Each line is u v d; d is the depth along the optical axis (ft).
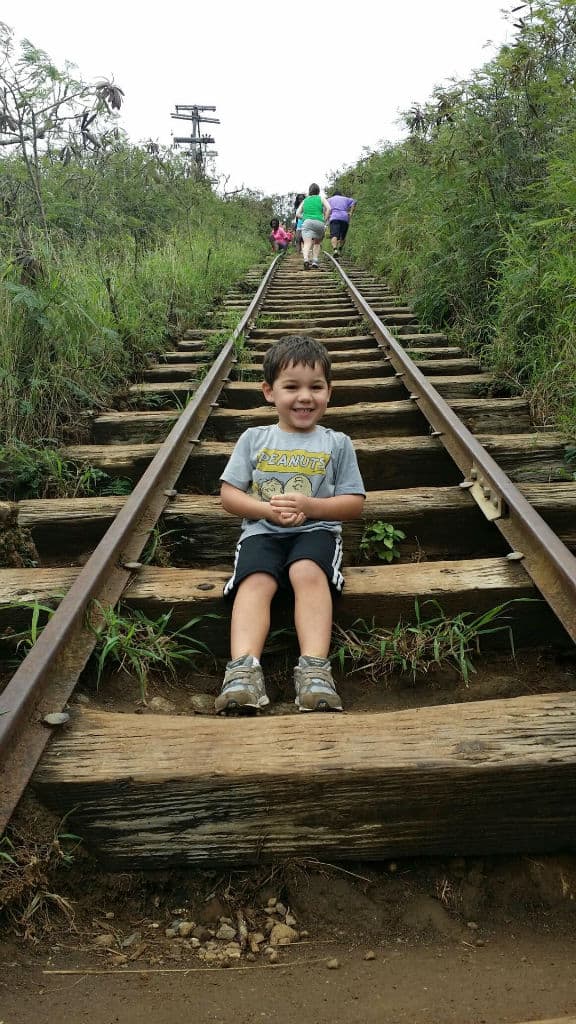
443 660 8.80
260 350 23.17
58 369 15.96
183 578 9.63
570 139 21.77
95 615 8.55
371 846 6.34
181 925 5.84
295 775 6.21
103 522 11.37
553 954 5.48
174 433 13.58
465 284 24.79
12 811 5.90
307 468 9.65
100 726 6.91
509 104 25.39
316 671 7.72
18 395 14.83
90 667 8.45
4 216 22.67
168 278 28.48
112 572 9.48
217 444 14.40
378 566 9.85
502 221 23.77
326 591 8.59
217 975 5.28
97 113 27.02
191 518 11.40
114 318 20.75
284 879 6.23
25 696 6.68
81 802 6.21
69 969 5.27
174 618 9.16
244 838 6.28
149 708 8.04
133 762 6.38
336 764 6.28
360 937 5.73
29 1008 4.80
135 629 8.61
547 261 18.45
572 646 9.11
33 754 6.38
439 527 11.50
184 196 49.06
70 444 15.28
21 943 5.49
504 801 6.32
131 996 5.00
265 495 9.62
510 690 8.23
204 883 6.25
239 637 8.11
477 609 9.16
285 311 30.07
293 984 5.16
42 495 13.19
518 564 9.63
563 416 14.93
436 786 6.26
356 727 6.84
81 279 20.21
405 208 34.76
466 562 9.80
